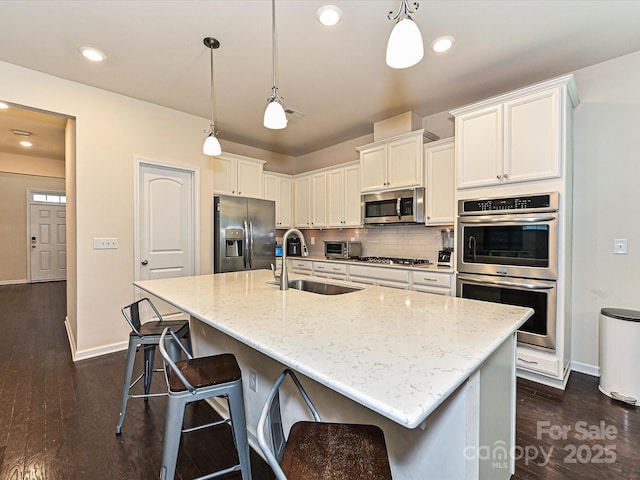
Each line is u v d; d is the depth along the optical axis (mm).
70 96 2826
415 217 3479
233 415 1330
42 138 4918
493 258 2641
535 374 2469
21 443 1728
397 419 627
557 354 2332
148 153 3305
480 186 2703
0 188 6473
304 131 4301
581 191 2615
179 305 1572
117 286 3115
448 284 3018
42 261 6961
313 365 856
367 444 953
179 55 2434
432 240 3779
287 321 1279
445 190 3301
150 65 2576
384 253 4301
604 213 2518
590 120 2576
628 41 2236
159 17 2002
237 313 1404
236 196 3990
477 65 2574
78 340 2893
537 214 2387
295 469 847
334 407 1282
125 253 3162
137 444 1730
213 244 3877
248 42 2268
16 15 1972
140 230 3293
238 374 1365
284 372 1083
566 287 2418
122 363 2812
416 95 3148
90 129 2939
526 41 2244
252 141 4781
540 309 2398
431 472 1040
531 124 2416
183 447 1730
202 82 2865
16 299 5289
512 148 2508
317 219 4820
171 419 1232
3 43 2268
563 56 2436
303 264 4703
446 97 3203
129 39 2230
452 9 1916
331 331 1149
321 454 908
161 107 3396
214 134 2590
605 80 2510
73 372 2619
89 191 2947
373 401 679
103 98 3008
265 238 4316
